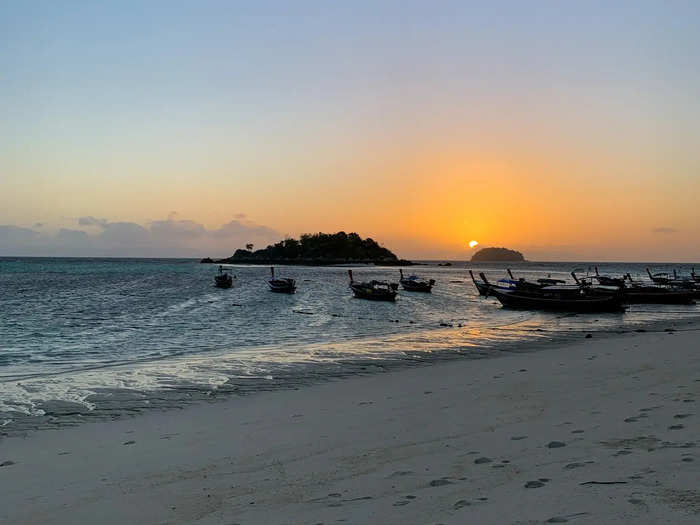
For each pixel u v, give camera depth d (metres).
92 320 37.38
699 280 73.44
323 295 66.88
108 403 13.54
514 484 6.10
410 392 13.30
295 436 9.58
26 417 12.17
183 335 30.00
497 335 28.45
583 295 45.66
